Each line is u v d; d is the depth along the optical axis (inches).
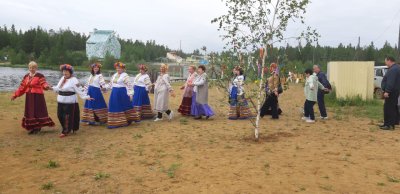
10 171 230.1
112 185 204.8
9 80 1508.4
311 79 409.7
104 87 385.1
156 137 325.7
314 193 192.2
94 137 327.9
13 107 504.7
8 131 350.3
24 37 4015.8
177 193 192.4
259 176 217.3
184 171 227.1
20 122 397.1
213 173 222.8
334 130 361.7
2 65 3282.5
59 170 232.1
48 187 201.6
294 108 560.4
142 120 426.0
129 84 383.2
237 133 344.2
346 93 604.4
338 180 211.8
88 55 4601.4
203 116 461.4
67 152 275.1
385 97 366.3
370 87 606.5
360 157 259.1
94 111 386.3
